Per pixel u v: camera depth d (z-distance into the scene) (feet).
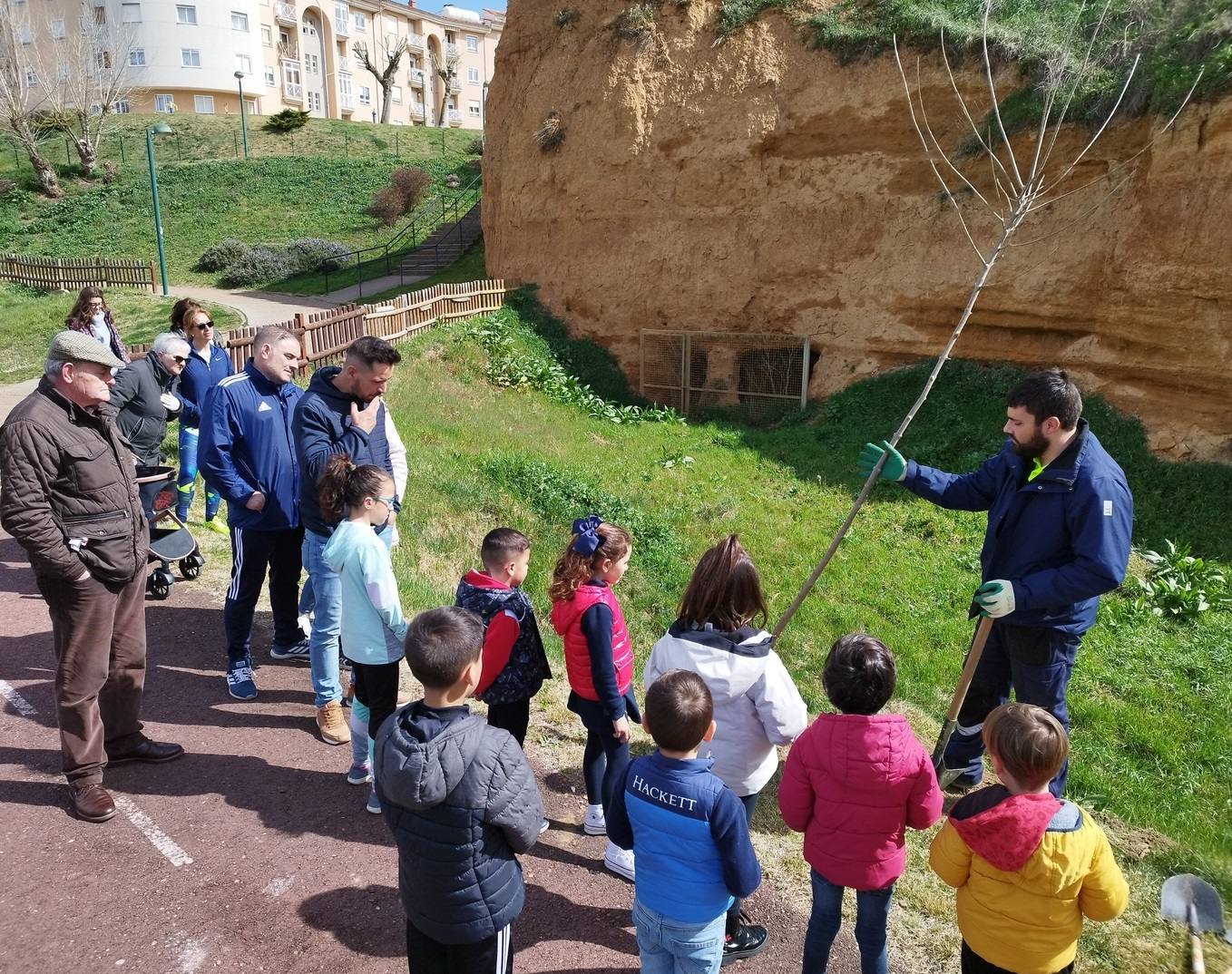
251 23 183.32
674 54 55.62
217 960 10.53
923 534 31.53
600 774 13.23
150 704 16.26
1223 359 34.65
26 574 22.33
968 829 8.76
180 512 24.82
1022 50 42.80
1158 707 20.07
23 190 124.57
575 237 59.77
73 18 165.58
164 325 72.54
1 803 13.14
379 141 144.25
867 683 9.39
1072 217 40.09
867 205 48.65
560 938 11.30
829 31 50.31
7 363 61.82
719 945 9.16
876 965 10.02
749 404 52.44
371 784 13.97
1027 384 12.82
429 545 25.26
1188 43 36.22
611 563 12.15
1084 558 12.57
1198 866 13.58
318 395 15.19
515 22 64.54
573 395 51.55
